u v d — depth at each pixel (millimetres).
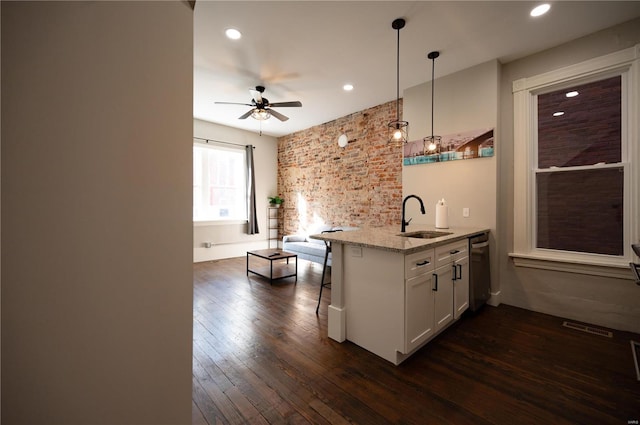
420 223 3586
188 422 924
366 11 2275
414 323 1959
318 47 2805
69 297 663
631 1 2160
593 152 2658
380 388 1696
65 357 661
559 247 2844
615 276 2479
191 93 927
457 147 3266
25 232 597
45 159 622
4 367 580
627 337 2330
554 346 2188
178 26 895
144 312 808
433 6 2215
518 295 3018
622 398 1603
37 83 611
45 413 635
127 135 764
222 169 5863
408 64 3135
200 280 4105
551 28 2498
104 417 729
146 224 808
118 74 745
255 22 2416
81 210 679
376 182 4578
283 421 1444
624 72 2490
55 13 637
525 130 2949
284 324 2605
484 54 2922
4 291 573
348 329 2281
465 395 1636
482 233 2889
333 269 2346
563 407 1538
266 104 3607
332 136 5320
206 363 1964
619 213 2529
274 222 6633
